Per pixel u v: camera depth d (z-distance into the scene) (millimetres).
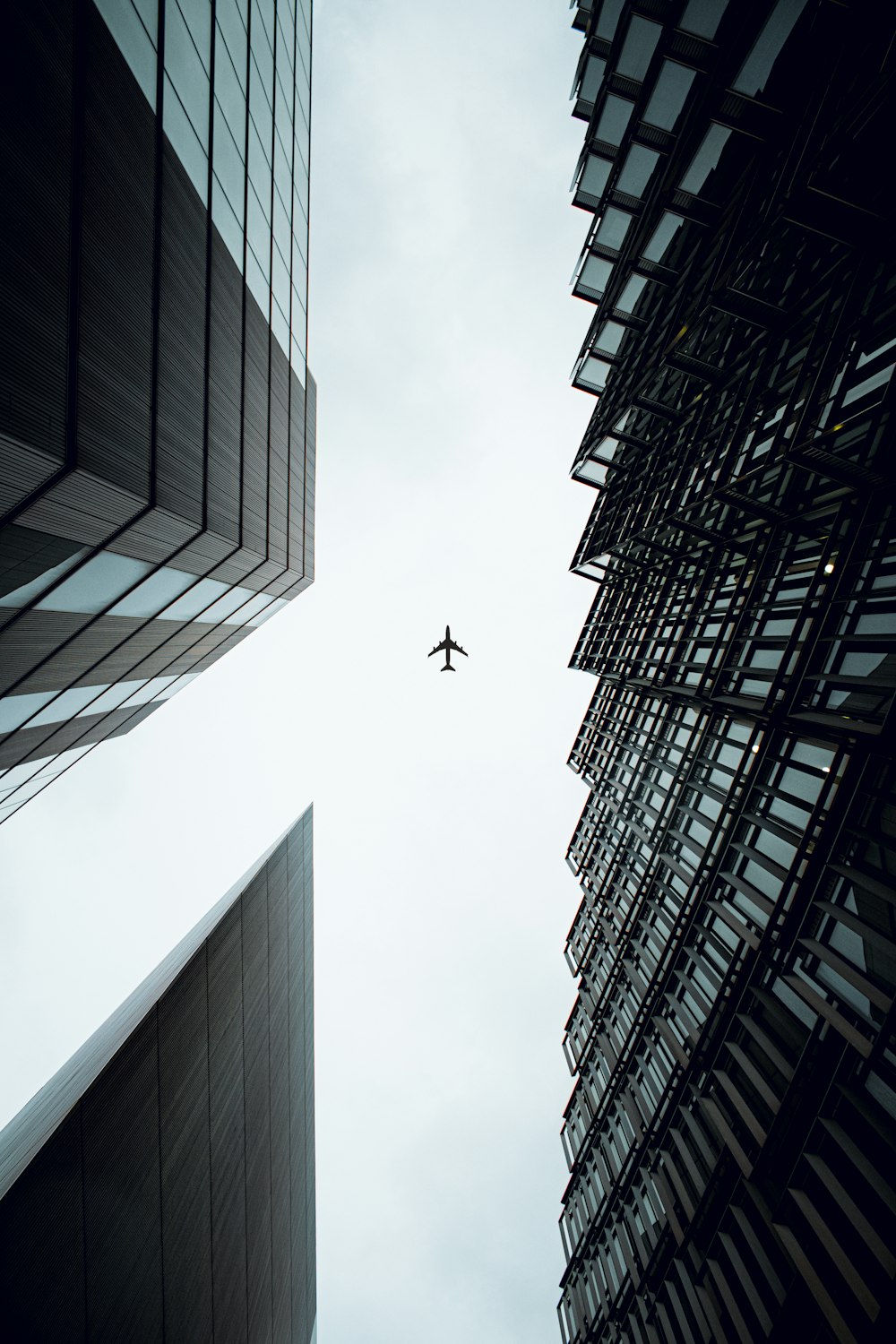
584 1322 27031
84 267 8992
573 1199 33750
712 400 24656
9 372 7430
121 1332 11898
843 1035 12516
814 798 16141
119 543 11617
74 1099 11570
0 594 9930
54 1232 10305
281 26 19984
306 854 33656
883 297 14500
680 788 25594
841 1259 11477
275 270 20094
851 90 14414
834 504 17141
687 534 27484
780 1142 13898
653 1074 24484
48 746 16953
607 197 28188
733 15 17453
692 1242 17281
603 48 25516
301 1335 29141
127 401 10305
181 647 19422
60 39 8383
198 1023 17281
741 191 20812
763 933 15812
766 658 19766
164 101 11570
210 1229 16781
